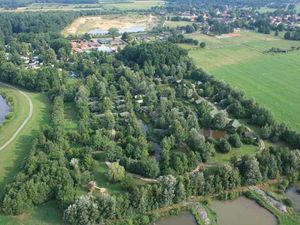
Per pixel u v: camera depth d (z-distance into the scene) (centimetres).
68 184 17575
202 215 17250
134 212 17038
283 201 18375
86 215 16175
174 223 16925
